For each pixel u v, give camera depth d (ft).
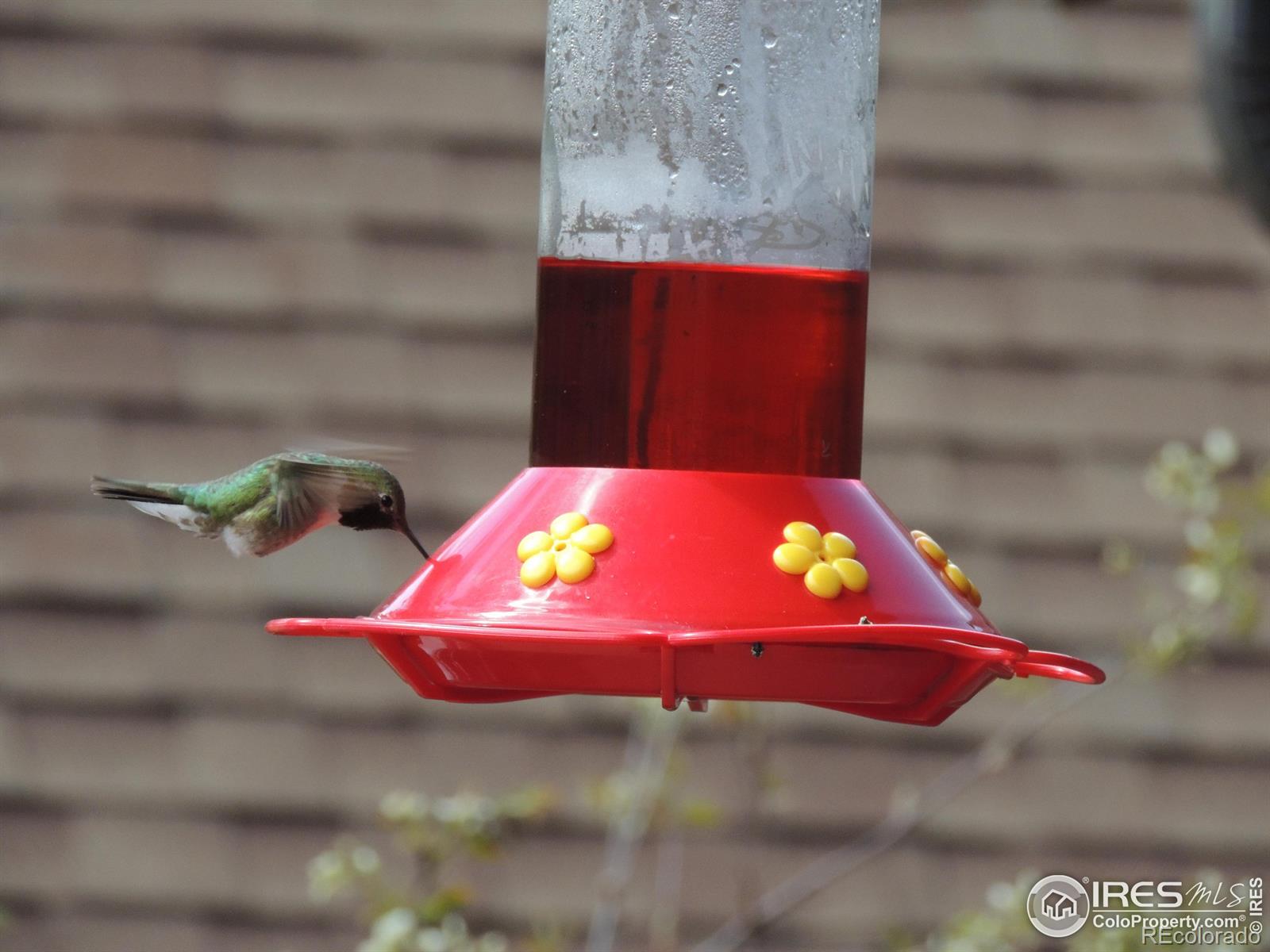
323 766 34.94
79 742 34.88
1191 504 30.40
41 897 34.32
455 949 26.22
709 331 16.92
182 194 37.01
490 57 38.11
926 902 34.55
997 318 37.32
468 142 37.63
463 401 36.37
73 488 35.60
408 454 24.06
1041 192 38.04
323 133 37.47
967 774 33.42
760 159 17.44
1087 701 35.68
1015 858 34.94
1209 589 29.81
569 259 17.47
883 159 37.96
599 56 17.60
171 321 36.42
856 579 15.42
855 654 15.11
